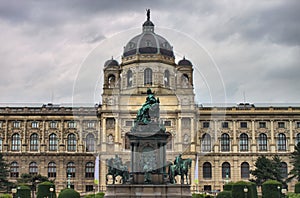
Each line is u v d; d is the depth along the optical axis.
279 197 68.56
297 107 128.50
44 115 129.38
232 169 125.88
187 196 42.81
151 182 43.44
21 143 128.00
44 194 69.56
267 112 128.25
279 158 118.62
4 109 129.25
